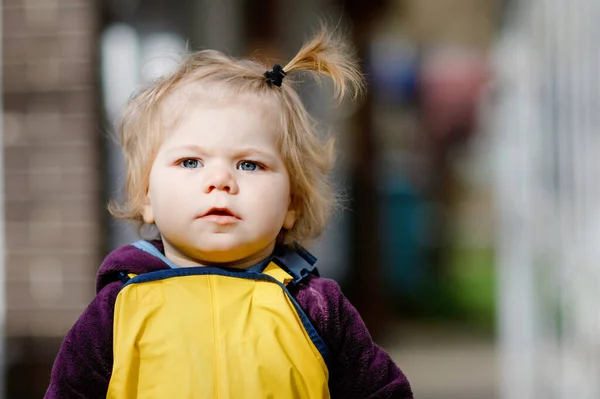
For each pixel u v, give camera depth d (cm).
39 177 614
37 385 604
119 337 237
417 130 1994
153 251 257
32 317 611
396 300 1494
